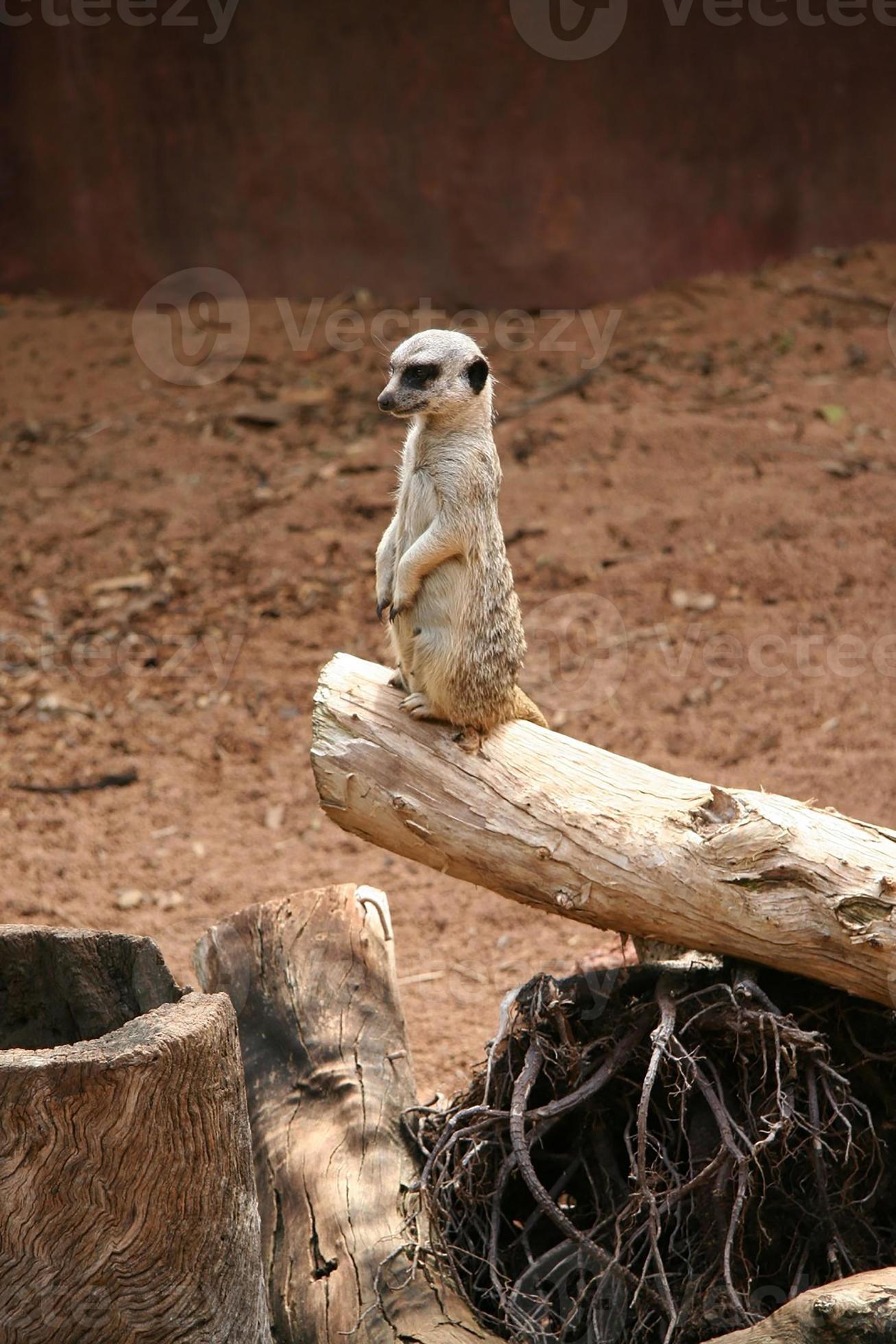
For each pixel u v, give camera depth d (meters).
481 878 4.81
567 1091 4.56
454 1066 6.00
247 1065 5.07
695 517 11.34
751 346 14.37
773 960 4.38
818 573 10.58
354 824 4.98
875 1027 4.55
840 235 16.45
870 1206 4.41
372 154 15.35
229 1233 3.59
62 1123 3.22
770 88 15.62
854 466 11.98
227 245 15.77
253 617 10.55
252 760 9.02
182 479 12.33
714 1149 4.39
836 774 8.25
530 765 4.78
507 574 5.00
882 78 15.93
